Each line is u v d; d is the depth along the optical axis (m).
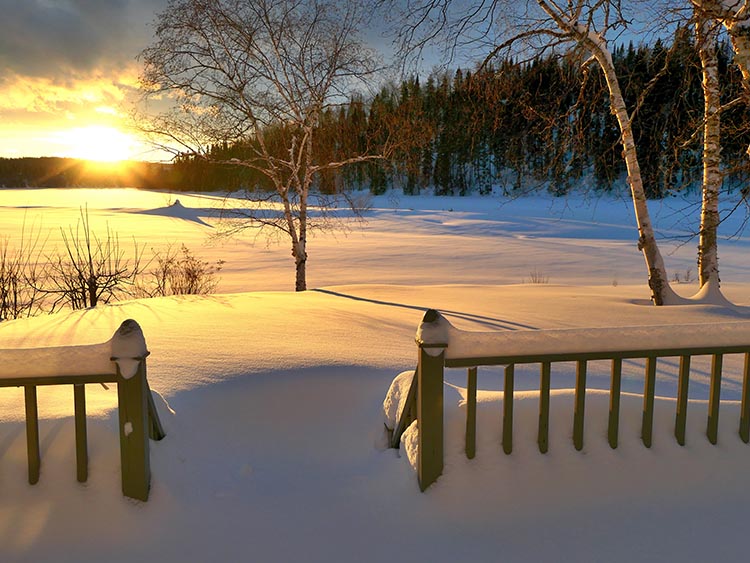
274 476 3.45
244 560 2.73
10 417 3.30
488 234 39.16
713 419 3.32
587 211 56.38
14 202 82.62
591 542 2.83
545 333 3.14
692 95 8.48
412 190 80.44
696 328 3.25
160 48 12.65
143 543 2.79
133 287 15.04
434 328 3.03
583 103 9.62
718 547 2.83
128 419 2.92
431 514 2.99
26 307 12.36
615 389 3.22
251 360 4.96
